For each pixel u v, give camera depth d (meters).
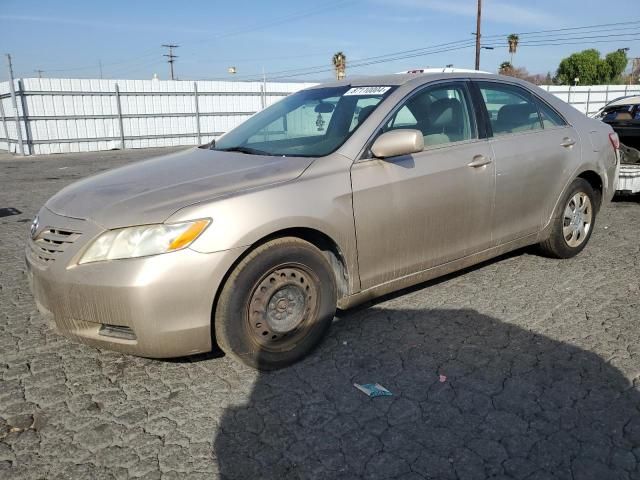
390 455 2.51
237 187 3.09
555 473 2.36
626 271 4.75
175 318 2.83
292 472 2.41
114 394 3.05
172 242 2.79
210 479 2.37
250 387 3.08
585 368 3.19
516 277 4.65
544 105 4.73
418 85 3.90
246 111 28.27
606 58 61.91
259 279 3.05
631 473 2.35
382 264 3.56
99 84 23.70
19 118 21.73
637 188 7.11
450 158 3.82
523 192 4.33
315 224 3.17
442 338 3.60
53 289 2.94
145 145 25.64
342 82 4.33
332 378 3.15
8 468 2.46
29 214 8.25
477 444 2.56
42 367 3.37
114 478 2.39
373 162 3.49
